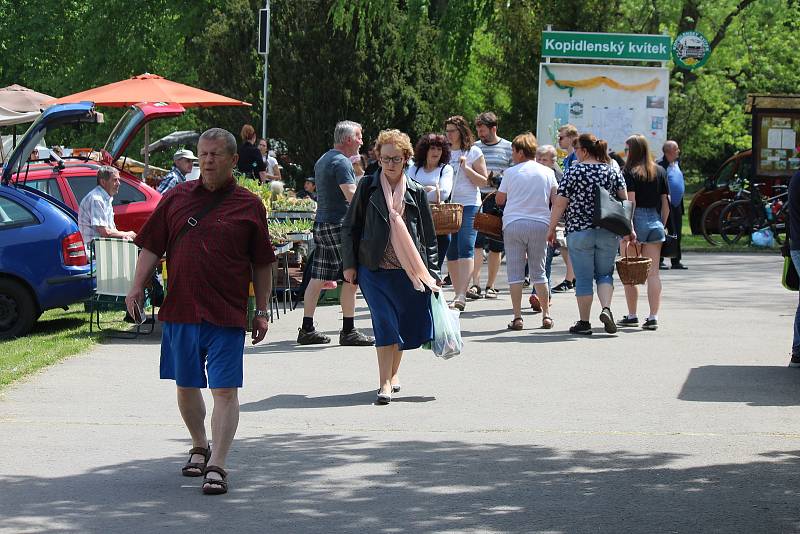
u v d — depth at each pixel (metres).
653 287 16.00
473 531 7.26
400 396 11.62
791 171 31.36
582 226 15.35
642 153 15.87
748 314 17.78
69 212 17.17
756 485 8.35
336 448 9.47
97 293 15.52
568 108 31.28
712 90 44.62
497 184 19.22
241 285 8.23
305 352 14.16
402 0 37.00
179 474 8.67
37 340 15.28
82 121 17.22
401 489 8.23
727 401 11.36
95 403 11.20
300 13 33.03
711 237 33.75
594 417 10.66
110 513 7.65
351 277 11.27
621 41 31.08
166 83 24.48
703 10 44.41
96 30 52.97
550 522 7.45
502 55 36.72
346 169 14.48
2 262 16.20
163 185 21.72
